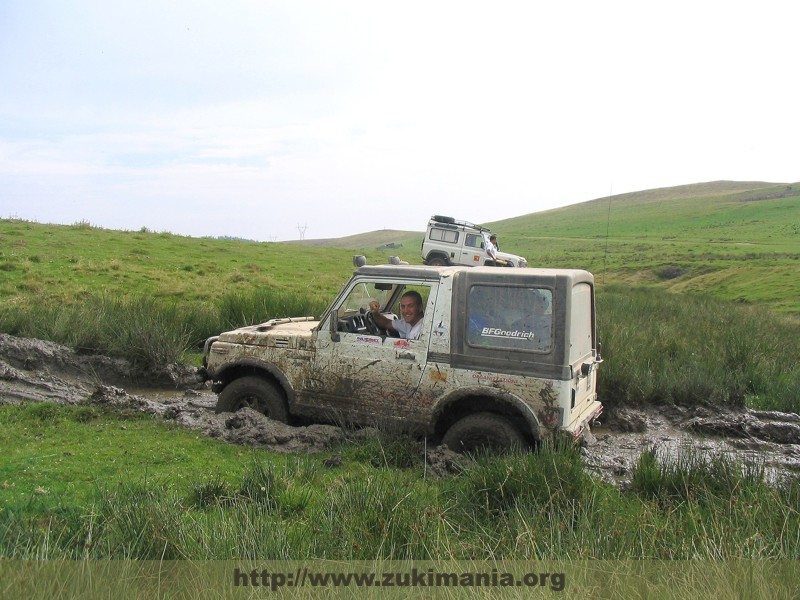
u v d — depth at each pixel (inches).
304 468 236.1
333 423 288.4
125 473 231.1
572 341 247.1
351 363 273.6
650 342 507.8
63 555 142.3
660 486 228.4
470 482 215.0
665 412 372.2
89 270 767.1
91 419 296.2
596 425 354.9
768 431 332.8
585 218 6102.4
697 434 340.5
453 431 257.3
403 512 186.9
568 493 205.6
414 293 273.1
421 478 236.8
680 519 188.7
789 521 183.2
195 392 389.1
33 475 224.1
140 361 405.4
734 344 502.9
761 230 3973.9
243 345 296.4
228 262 1010.7
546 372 242.1
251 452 262.5
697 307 880.3
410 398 263.9
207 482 218.8
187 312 529.3
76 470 231.6
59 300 600.7
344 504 191.3
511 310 248.7
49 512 184.9
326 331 280.4
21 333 428.1
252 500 201.8
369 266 277.4
